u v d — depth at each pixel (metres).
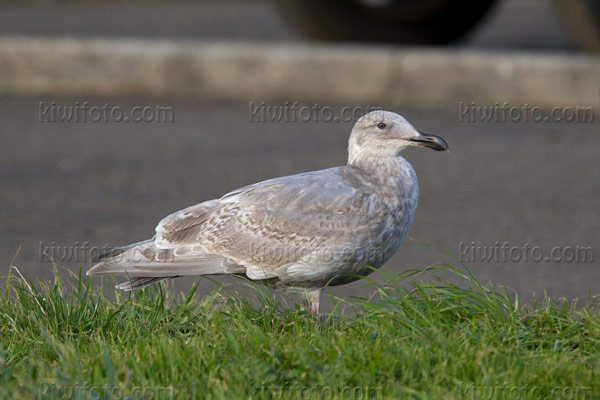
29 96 21.05
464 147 16.88
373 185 8.87
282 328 8.30
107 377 7.05
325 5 22.00
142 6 38.91
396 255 11.42
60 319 8.38
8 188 14.37
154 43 21.20
